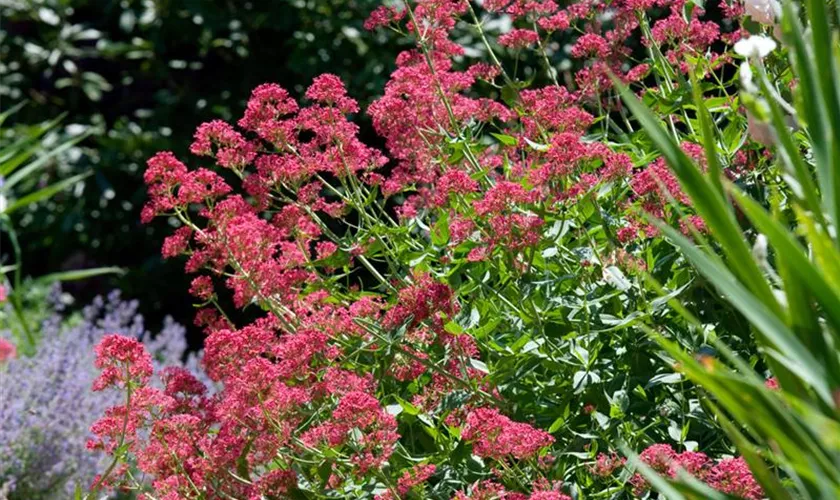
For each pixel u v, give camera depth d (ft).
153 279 24.72
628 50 10.66
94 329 19.56
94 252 25.73
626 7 10.49
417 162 10.43
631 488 8.23
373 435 8.29
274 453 8.73
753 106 5.81
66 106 27.43
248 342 9.16
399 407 9.05
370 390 9.00
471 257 9.04
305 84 24.21
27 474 15.26
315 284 9.98
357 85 22.40
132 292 24.94
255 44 24.79
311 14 23.58
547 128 10.23
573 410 9.01
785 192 9.07
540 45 11.10
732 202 8.71
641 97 10.53
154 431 9.11
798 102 5.96
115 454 9.21
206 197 9.87
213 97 24.99
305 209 10.00
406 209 10.38
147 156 24.80
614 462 8.07
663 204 8.63
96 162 25.30
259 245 9.64
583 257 9.04
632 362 8.87
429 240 10.73
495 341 9.54
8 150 20.18
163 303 25.12
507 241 8.78
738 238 5.26
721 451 8.57
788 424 5.17
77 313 21.66
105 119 27.40
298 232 9.99
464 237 9.05
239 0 24.61
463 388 9.12
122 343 9.04
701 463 7.38
